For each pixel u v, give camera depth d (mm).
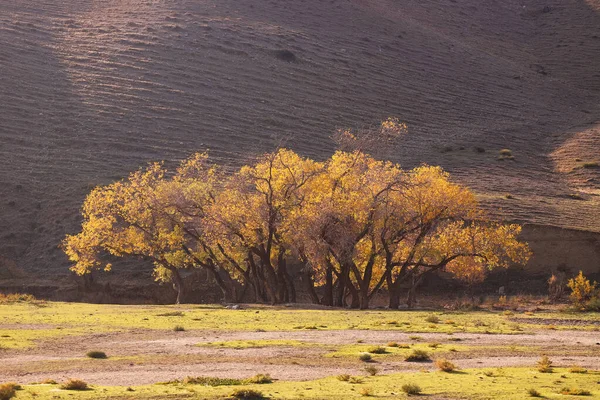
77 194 116938
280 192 66688
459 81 192625
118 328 41750
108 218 72688
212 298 91125
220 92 162625
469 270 74312
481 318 51906
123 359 29562
